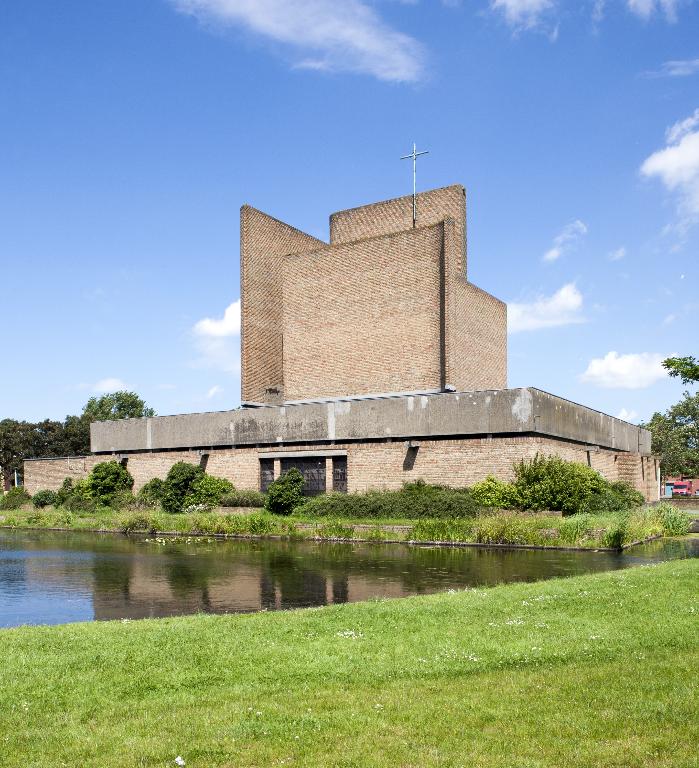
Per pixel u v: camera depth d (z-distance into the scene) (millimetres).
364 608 13055
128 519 36719
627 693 7902
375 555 24828
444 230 44969
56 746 6832
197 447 46875
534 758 6328
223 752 6602
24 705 7938
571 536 26828
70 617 14477
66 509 46156
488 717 7309
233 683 8641
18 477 81750
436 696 7996
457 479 37000
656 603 12844
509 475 35594
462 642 10328
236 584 18375
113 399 89625
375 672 8961
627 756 6312
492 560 23016
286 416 43375
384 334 46969
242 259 50000
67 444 81688
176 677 8836
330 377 48781
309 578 19312
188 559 24016
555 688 8133
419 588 17469
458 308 47562
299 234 55094
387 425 39906
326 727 7148
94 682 8695
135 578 19641
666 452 76188
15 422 81438
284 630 11227
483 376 51188
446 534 28984
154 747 6730
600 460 44875
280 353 52656
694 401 76812
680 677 8422
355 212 54844
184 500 43031
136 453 49406
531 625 11312
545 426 37250
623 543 26109
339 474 41312
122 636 10953
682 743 6555
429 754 6453
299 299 50594
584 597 13617
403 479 38562
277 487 39125
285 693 8219
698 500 51875
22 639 10836
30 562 23422
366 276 48000
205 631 11219
